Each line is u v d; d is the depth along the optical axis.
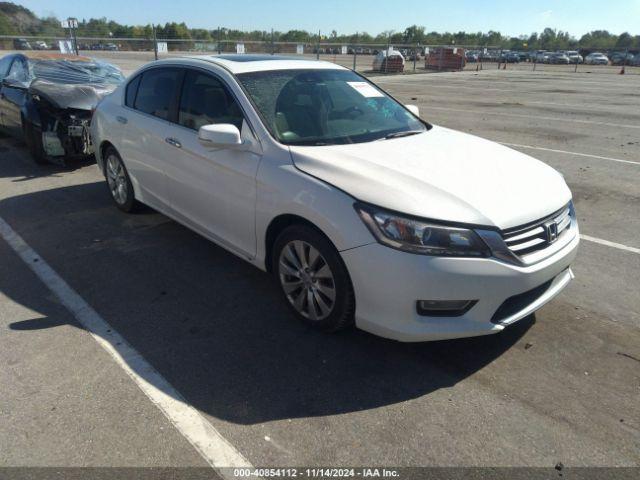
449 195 2.83
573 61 57.31
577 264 4.38
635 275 4.17
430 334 2.77
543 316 3.54
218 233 3.95
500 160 3.47
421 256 2.67
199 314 3.55
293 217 3.19
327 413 2.62
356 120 3.90
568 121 12.01
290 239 3.25
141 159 4.71
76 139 6.86
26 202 5.86
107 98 5.43
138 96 4.86
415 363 3.03
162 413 2.60
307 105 3.79
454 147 3.64
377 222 2.75
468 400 2.72
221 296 3.80
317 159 3.17
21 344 3.16
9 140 9.23
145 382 2.84
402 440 2.45
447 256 2.67
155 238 4.85
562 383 2.86
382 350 3.15
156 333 3.32
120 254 4.50
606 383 2.86
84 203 5.83
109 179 5.54
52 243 4.71
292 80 3.97
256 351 3.14
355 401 2.71
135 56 26.34
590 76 31.41
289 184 3.14
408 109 4.47
